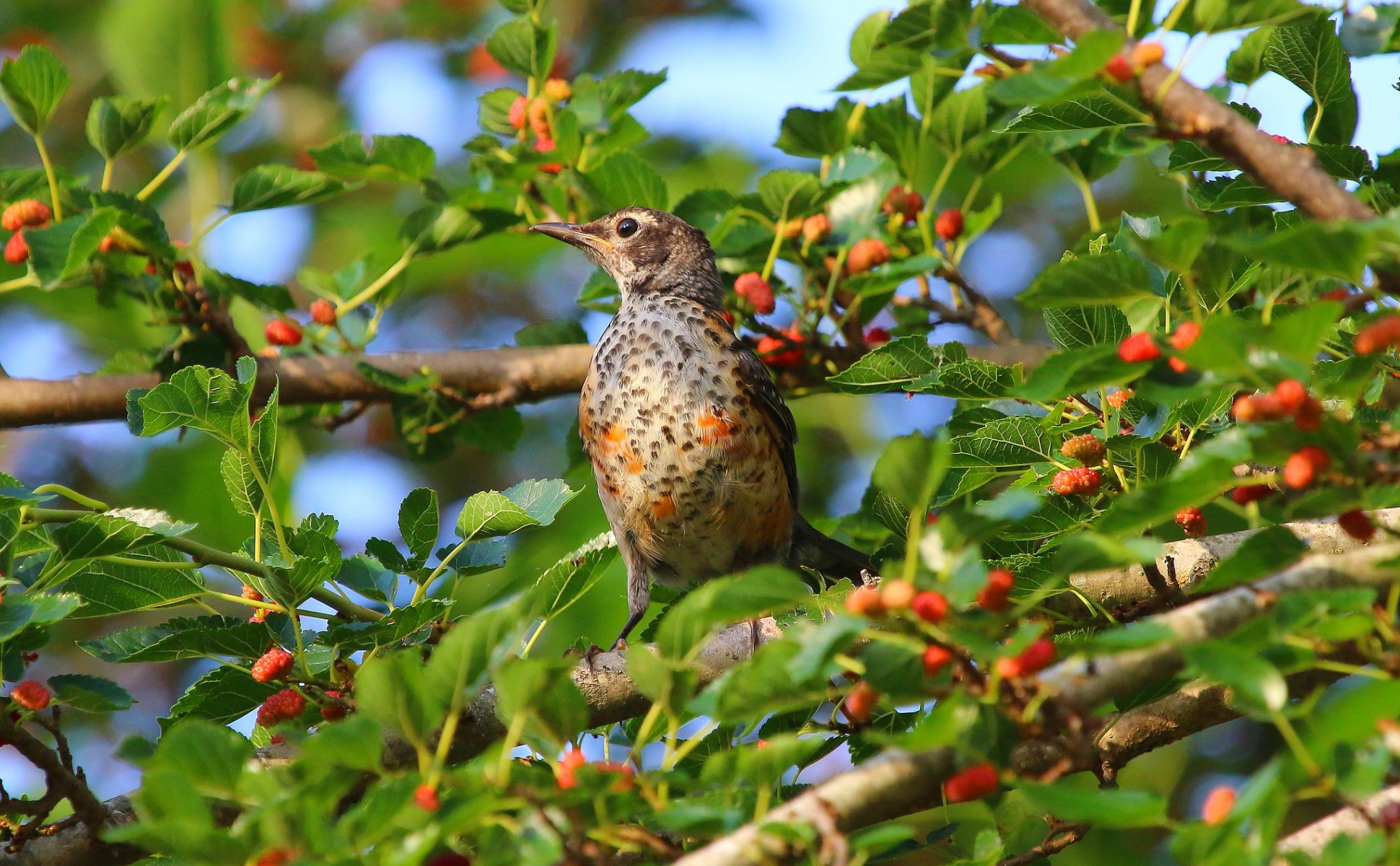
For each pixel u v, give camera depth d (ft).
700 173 61.26
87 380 43.09
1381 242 19.22
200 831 19.39
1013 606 20.70
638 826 24.35
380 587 32.32
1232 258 22.49
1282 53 33.78
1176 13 27.48
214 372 29.71
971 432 32.99
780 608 20.01
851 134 44.68
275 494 46.75
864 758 31.42
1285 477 21.76
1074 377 22.12
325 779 20.45
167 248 40.83
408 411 46.80
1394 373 29.50
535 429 61.05
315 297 53.62
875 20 40.88
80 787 28.07
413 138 43.32
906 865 35.58
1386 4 34.47
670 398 43.11
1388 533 21.31
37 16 63.36
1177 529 39.60
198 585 31.53
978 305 44.24
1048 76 23.00
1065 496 29.94
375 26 65.67
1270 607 20.39
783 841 20.01
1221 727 52.13
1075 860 47.39
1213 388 21.09
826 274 44.06
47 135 63.21
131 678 57.06
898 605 18.66
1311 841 21.81
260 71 63.87
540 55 44.62
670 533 44.16
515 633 20.89
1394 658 19.99
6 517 29.32
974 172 44.39
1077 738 20.35
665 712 21.79
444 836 19.75
